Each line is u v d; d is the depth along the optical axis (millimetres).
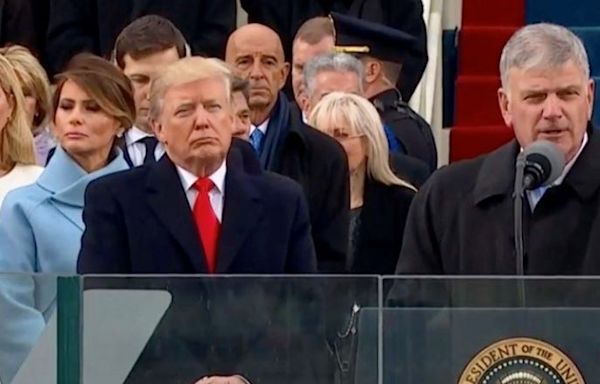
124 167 7926
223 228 7156
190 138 7164
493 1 14398
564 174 7078
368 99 10820
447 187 7242
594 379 6102
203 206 7207
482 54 14047
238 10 13523
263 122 9148
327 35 11078
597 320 6094
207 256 7156
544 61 6965
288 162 8906
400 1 12812
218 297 6117
